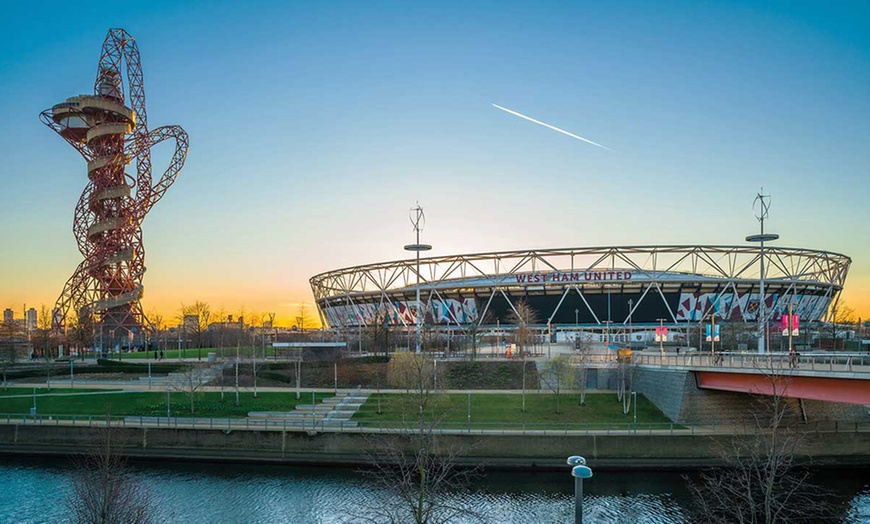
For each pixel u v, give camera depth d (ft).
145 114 443.32
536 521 156.46
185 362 346.13
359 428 216.95
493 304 509.35
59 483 187.62
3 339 501.56
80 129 418.51
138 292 423.64
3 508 166.40
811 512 160.15
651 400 253.65
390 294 536.01
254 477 194.08
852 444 203.31
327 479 192.03
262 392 279.49
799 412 222.89
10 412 249.14
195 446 215.72
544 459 202.49
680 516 158.92
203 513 163.43
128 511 129.39
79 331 402.31
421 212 343.26
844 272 561.43
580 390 269.64
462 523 155.63
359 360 322.34
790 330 222.89
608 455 202.69
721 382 217.36
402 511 159.43
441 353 355.97
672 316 489.26
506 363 312.71
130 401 264.93
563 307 499.10
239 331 485.97
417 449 187.83
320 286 629.51
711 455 200.13
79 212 422.41
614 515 159.63
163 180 433.89
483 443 205.16
